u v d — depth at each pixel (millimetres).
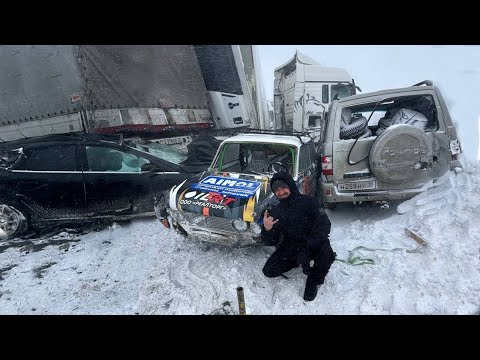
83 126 6410
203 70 8820
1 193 4512
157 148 5926
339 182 4492
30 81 6305
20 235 4703
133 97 7102
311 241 2768
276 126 11633
